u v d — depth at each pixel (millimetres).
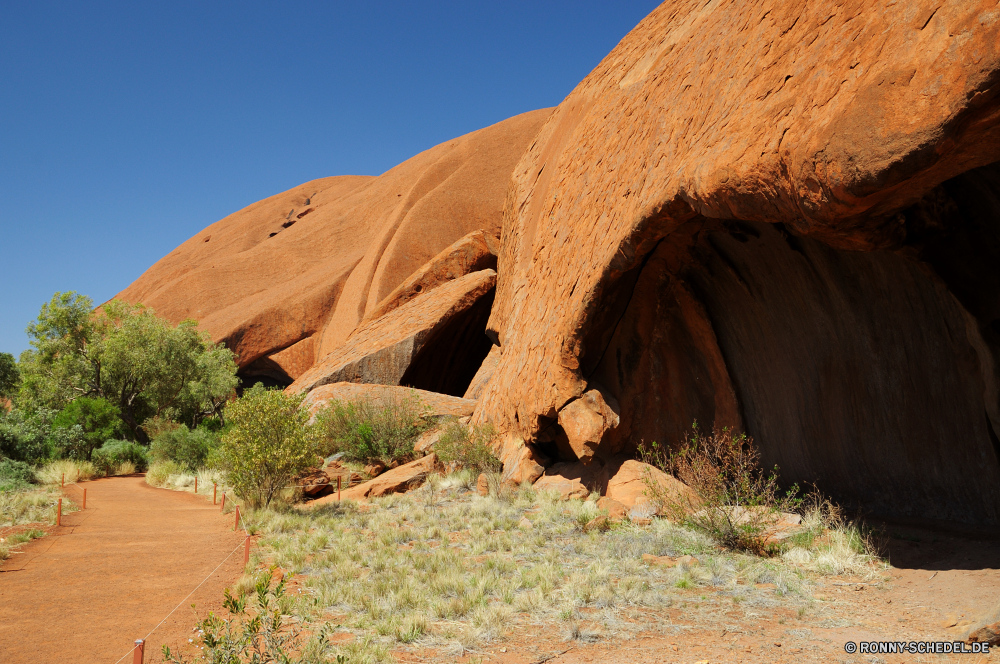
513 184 26594
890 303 8633
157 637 5699
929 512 8797
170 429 32031
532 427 13836
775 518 8328
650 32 16359
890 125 5340
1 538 9820
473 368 39594
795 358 10672
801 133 6449
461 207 51688
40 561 8688
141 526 11828
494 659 5055
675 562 7746
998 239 6840
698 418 12766
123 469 25094
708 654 4965
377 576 7445
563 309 13547
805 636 5262
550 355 13500
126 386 37875
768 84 7625
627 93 15016
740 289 11039
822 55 6660
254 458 13547
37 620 6172
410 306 36469
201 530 11422
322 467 17547
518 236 23078
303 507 13367
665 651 5074
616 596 6391
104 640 5609
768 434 11727
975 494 8141
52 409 36312
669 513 9562
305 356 52031
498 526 10320
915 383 8648
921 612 5660
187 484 19359
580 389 12562
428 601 6496
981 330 7168
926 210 6758
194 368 39500
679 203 9430
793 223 6930
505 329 20422
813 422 10594
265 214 82250
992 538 7273
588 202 14500
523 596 6430
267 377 54000
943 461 8523
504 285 24797
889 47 5641
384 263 48531
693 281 11789
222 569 8359
